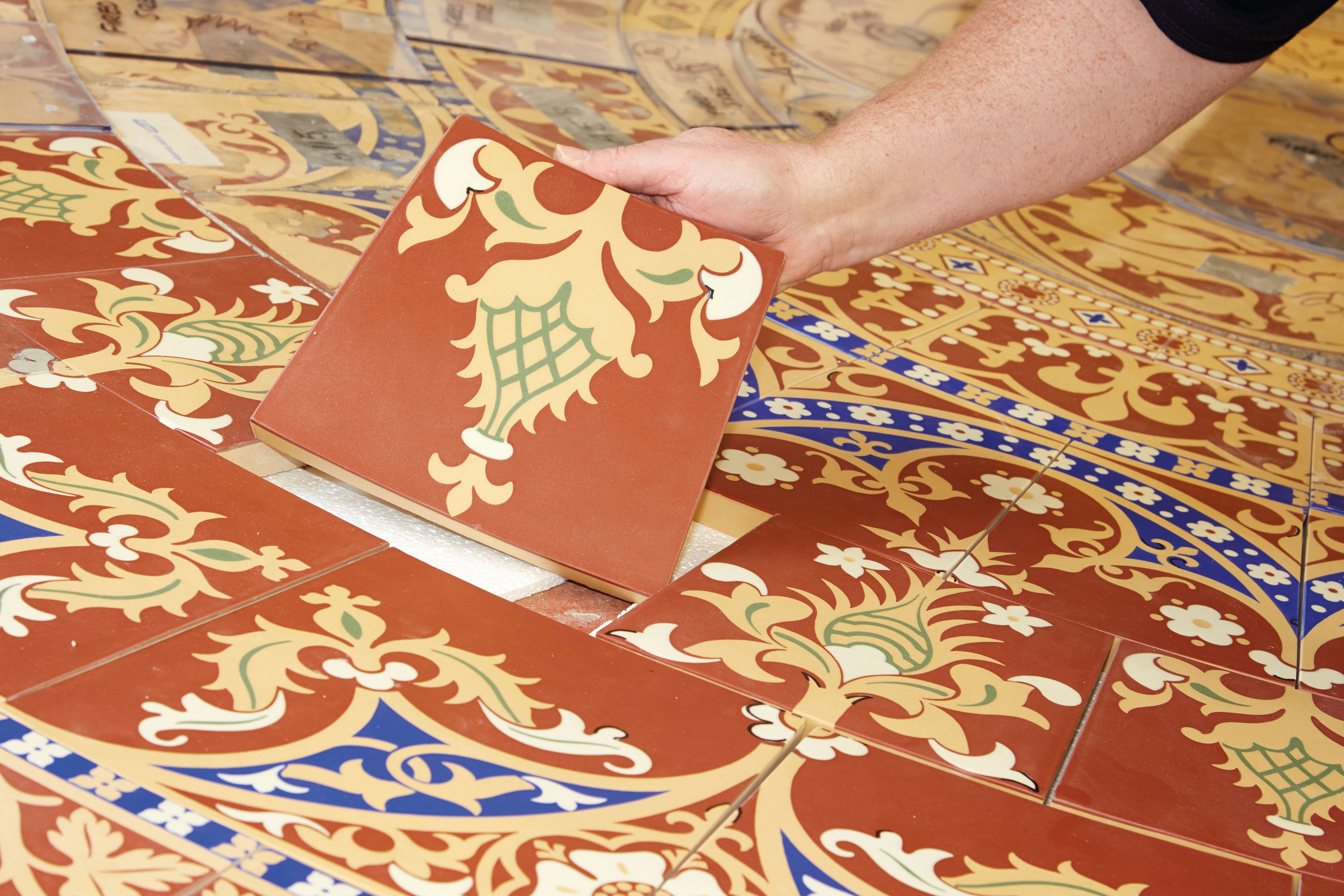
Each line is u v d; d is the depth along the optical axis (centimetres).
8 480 96
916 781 88
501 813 76
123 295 133
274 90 218
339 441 102
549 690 89
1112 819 89
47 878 65
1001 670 105
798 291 194
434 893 70
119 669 80
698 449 104
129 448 105
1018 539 132
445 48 271
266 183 178
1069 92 115
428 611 95
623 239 106
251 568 94
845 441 147
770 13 382
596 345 105
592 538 102
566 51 295
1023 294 220
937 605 113
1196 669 113
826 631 105
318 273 153
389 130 216
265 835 71
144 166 172
